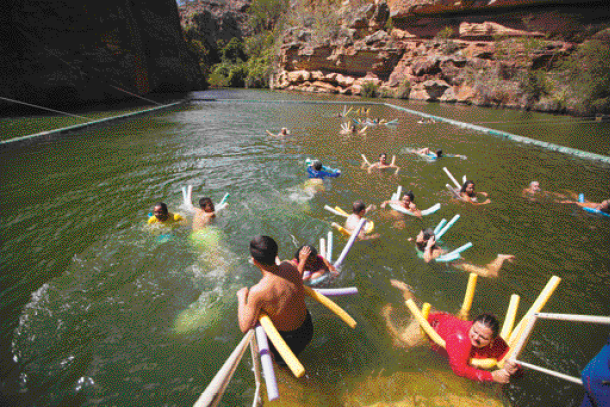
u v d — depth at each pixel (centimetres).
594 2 2631
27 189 649
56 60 1953
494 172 863
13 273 378
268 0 7075
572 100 2419
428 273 402
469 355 253
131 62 2561
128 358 270
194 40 6562
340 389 250
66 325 302
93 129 1334
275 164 848
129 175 741
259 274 385
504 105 2783
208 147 1038
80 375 253
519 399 243
